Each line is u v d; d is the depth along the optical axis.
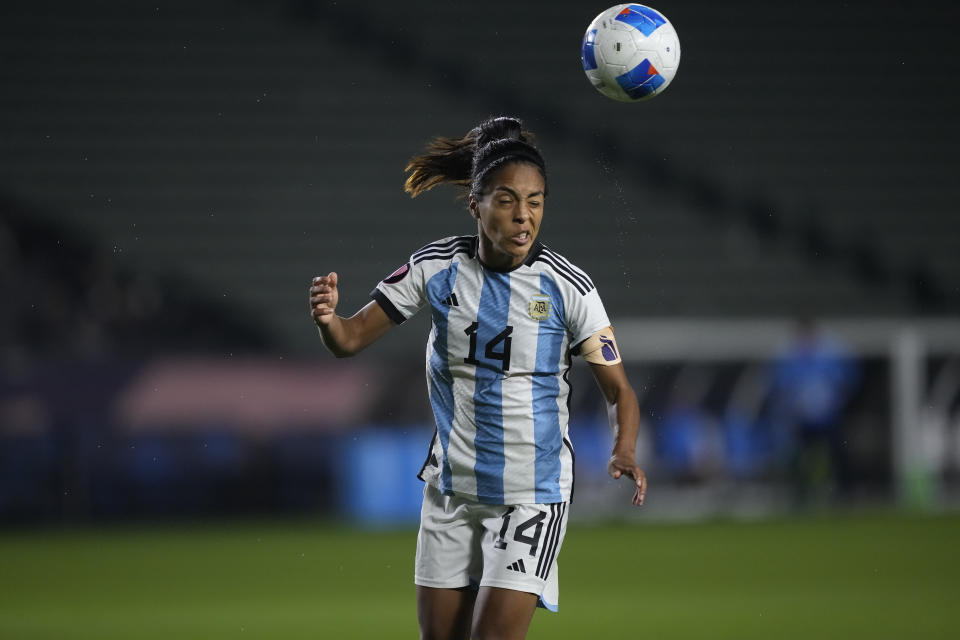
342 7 89.19
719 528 54.59
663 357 66.69
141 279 75.94
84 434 58.59
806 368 58.81
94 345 71.75
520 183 15.39
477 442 16.31
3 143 80.44
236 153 82.00
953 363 69.75
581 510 63.50
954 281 82.06
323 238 79.44
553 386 16.52
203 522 59.00
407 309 16.78
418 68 87.62
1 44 83.88
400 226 80.38
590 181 83.44
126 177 80.00
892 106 88.69
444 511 16.64
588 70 18.03
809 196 84.44
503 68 88.06
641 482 15.60
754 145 86.38
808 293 80.38
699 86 88.31
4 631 27.58
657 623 27.83
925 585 34.31
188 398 59.62
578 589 34.50
